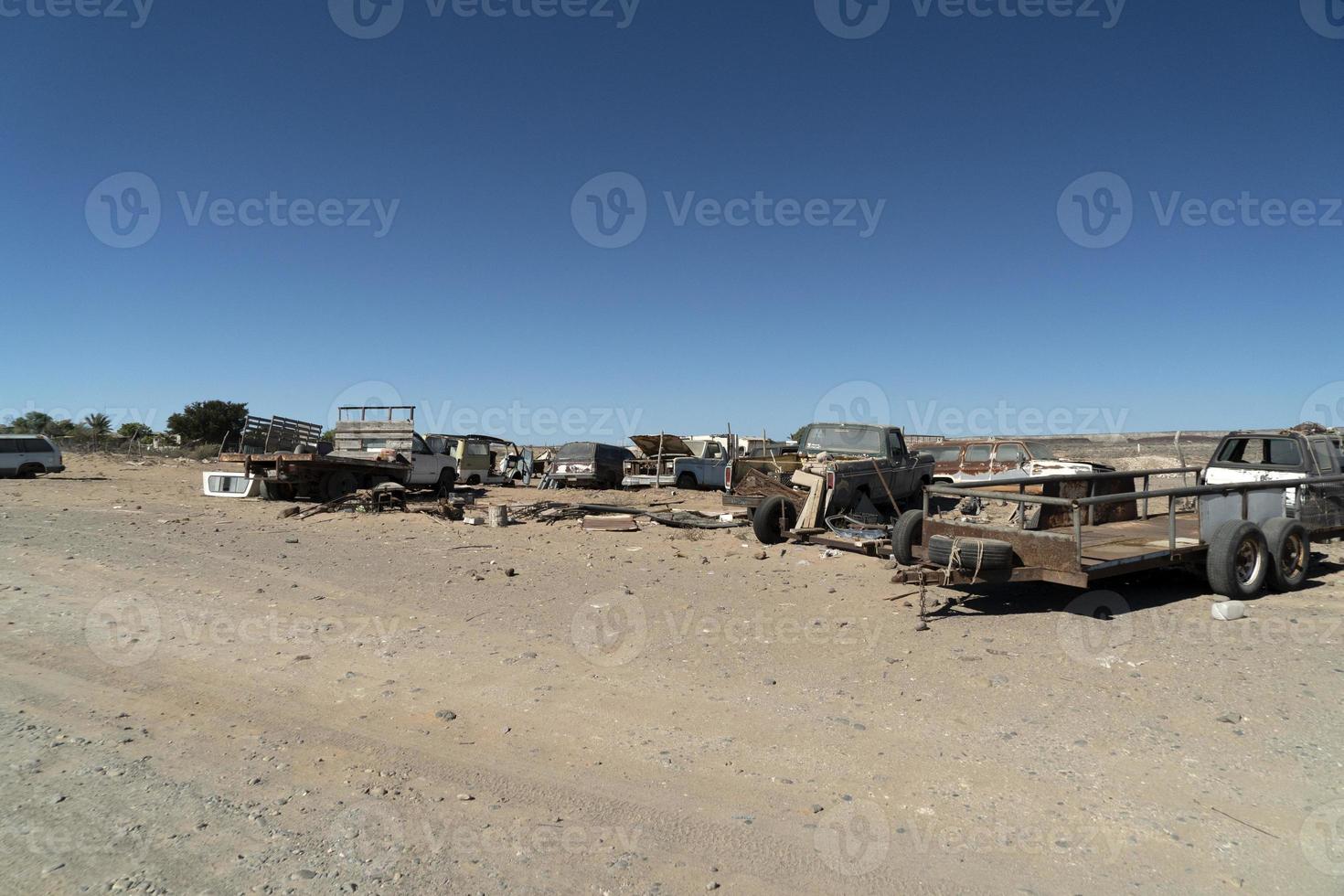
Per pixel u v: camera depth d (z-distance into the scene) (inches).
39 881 113.3
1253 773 148.8
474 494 845.2
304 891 112.2
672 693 197.3
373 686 201.9
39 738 165.6
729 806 139.6
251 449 738.8
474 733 172.2
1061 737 166.9
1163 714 177.9
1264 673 204.5
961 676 207.5
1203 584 315.6
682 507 725.3
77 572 339.9
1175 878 116.0
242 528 506.0
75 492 768.3
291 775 150.1
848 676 209.5
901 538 335.3
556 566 381.1
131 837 126.1
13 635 241.6
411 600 300.4
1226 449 448.8
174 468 1333.7
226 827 129.8
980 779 148.8
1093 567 257.6
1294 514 342.0
